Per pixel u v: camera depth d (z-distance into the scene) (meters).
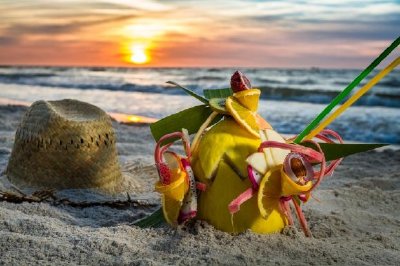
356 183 1.14
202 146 0.64
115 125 1.97
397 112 2.71
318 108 2.91
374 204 0.95
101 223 0.79
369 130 2.21
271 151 0.62
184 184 0.61
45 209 0.81
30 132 0.95
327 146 0.67
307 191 0.60
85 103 1.02
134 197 0.94
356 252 0.63
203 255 0.59
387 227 0.79
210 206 0.64
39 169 0.94
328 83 5.08
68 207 0.86
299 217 0.67
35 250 0.61
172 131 0.70
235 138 0.63
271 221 0.64
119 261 0.58
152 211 0.86
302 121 2.41
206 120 0.67
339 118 2.50
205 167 0.63
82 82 5.17
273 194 0.63
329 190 1.01
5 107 2.29
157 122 0.70
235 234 0.63
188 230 0.65
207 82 5.27
